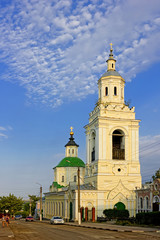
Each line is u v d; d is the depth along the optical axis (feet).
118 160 202.90
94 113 216.54
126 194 198.49
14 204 489.67
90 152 217.56
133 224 144.66
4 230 124.88
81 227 141.69
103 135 203.31
